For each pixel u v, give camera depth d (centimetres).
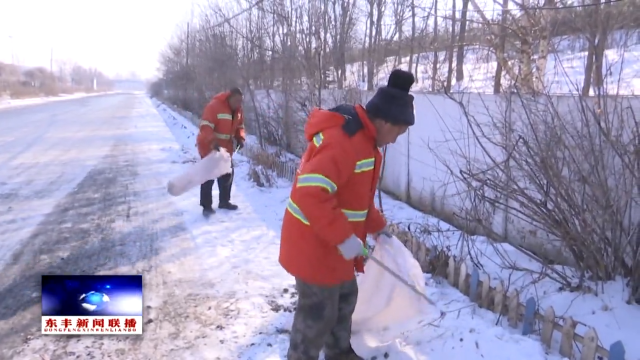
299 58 1152
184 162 1170
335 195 264
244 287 448
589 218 384
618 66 437
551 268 408
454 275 434
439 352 337
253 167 985
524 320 350
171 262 506
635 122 362
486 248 494
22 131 1880
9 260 506
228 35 1867
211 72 2036
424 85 961
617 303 369
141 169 1072
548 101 421
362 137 261
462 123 588
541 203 402
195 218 668
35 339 356
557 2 557
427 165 694
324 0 1095
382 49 1138
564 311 380
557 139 391
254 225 637
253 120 1591
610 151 382
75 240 573
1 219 656
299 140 1166
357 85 896
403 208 725
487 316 378
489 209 523
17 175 977
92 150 1376
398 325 337
